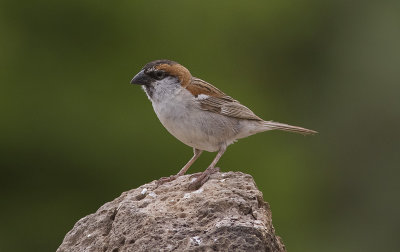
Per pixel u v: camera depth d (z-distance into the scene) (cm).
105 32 1670
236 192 760
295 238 1611
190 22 1714
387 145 1788
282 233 1608
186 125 930
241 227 698
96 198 1584
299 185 1623
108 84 1623
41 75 1612
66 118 1578
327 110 1848
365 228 1695
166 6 1708
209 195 761
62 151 1576
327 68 1908
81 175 1580
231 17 1745
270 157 1611
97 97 1599
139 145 1561
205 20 1722
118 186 1573
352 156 1791
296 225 1616
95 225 796
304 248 1609
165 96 927
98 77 1630
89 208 1582
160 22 1702
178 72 928
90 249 773
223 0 1744
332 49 1917
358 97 1844
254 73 1788
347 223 1700
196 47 1714
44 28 1650
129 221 752
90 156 1570
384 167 1769
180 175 935
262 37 1836
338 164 1780
